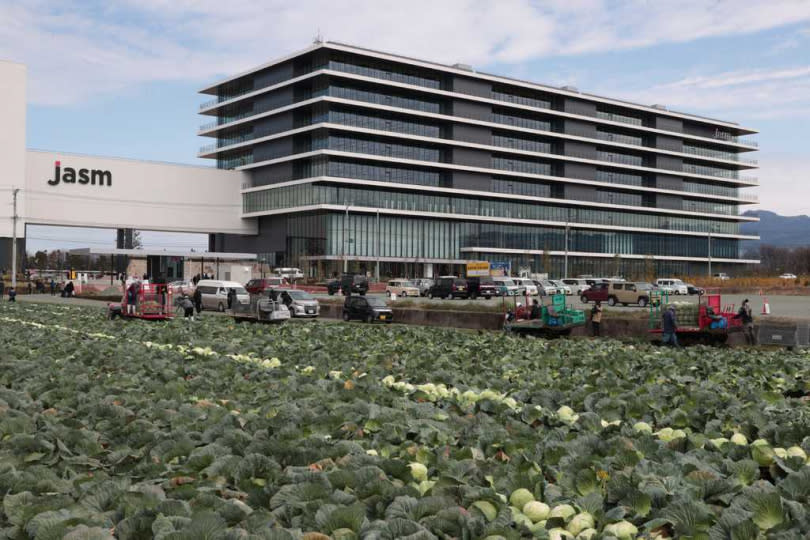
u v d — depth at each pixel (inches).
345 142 3506.4
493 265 3075.8
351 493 196.7
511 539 164.2
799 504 186.2
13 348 573.9
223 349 605.0
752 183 5088.6
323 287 2802.7
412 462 231.6
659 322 962.7
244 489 207.0
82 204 3437.5
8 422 275.9
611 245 4446.4
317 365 487.2
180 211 3715.6
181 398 359.6
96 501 188.4
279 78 3676.2
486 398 354.9
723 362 577.3
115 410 307.0
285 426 273.7
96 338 707.4
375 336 805.2
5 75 3184.1
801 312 1549.0
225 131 4111.7
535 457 239.6
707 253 4928.6
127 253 3129.9
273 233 3818.9
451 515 170.9
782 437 271.9
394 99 3651.6
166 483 209.0
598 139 4323.3
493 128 3914.9
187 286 2399.1
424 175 3774.6
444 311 1325.0
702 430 309.4
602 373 487.5
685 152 4761.3
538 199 4050.2
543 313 1027.3
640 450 252.7
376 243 3644.2
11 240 3193.9
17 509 180.2
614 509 187.6
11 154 3201.3
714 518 182.5
